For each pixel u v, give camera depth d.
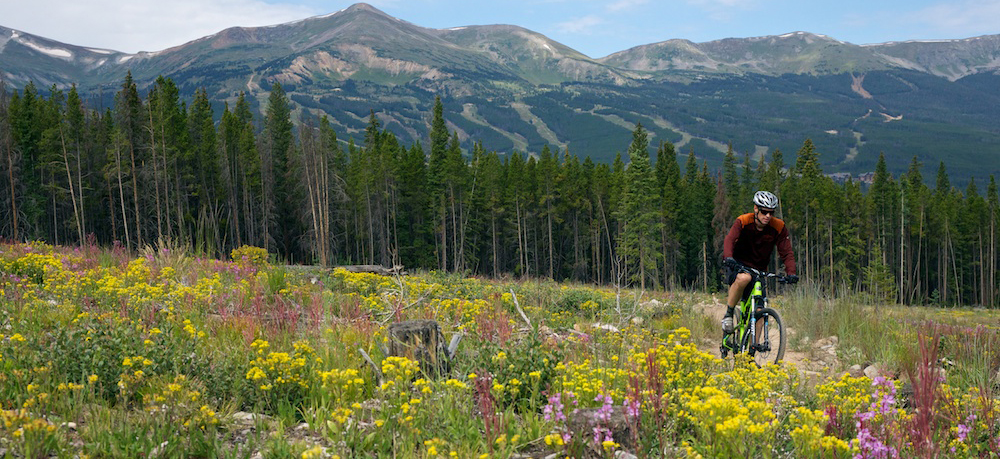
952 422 4.32
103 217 72.00
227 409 4.67
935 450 3.83
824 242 85.62
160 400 4.14
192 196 75.75
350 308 8.84
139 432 3.99
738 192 91.81
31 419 3.65
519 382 4.91
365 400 5.03
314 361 5.41
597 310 12.37
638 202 67.38
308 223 69.50
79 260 11.70
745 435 3.68
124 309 7.06
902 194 94.19
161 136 64.31
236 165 78.56
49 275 9.67
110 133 65.69
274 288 10.18
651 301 13.73
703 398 4.34
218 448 3.97
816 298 10.48
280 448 3.88
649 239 67.06
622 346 6.61
